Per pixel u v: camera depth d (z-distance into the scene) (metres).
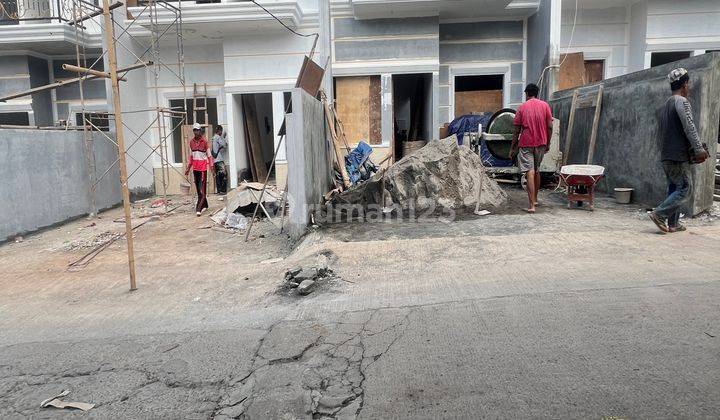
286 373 3.77
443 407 3.16
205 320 4.98
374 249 6.60
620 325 3.99
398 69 13.30
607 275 5.04
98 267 7.39
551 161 10.20
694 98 6.94
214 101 15.29
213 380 3.78
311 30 13.85
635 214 7.62
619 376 3.31
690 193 6.31
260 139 15.98
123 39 13.97
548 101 11.95
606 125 9.48
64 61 15.34
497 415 3.03
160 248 8.48
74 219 11.69
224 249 8.23
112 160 13.40
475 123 12.08
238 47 14.08
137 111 13.34
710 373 3.27
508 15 13.44
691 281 4.74
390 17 13.23
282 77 14.10
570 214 7.83
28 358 4.38
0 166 9.46
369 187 8.67
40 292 6.33
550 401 3.12
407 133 15.69
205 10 12.78
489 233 6.91
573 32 13.28
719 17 12.30
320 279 5.72
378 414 3.16
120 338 4.67
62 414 3.47
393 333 4.21
